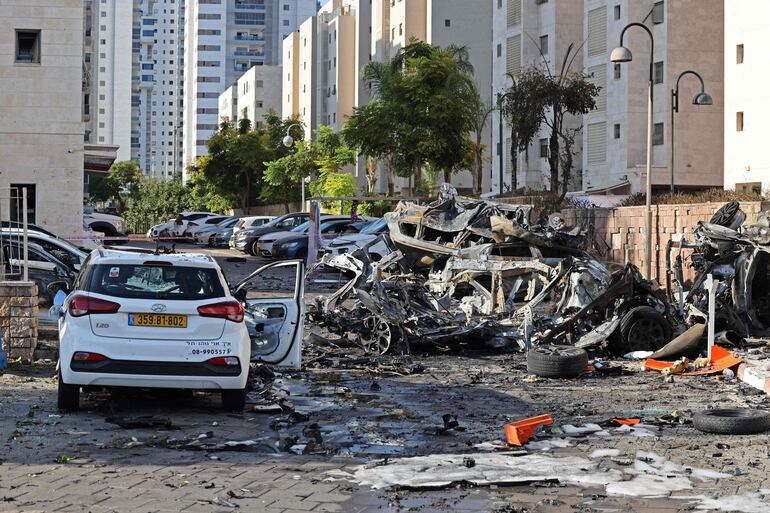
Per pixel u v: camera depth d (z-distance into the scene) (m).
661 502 6.83
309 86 125.31
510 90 57.56
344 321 16.34
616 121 65.38
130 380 9.84
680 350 14.82
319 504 6.78
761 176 56.12
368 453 8.49
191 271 10.28
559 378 13.34
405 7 96.31
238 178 98.81
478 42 94.25
